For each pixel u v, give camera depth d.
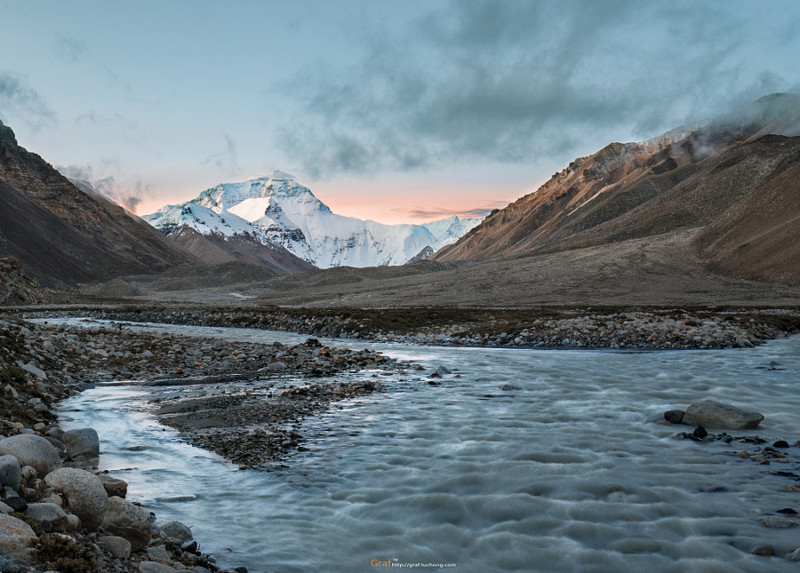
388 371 27.59
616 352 36.88
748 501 10.30
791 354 34.25
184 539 8.61
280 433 15.24
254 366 29.03
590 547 8.60
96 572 6.61
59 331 36.00
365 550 8.55
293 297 171.12
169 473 11.97
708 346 39.72
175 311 81.38
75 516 7.55
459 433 15.27
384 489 11.01
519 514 9.80
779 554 8.24
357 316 57.34
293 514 9.82
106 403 19.42
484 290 143.50
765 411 18.41
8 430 12.44
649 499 10.41
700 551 8.41
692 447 13.92
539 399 20.17
